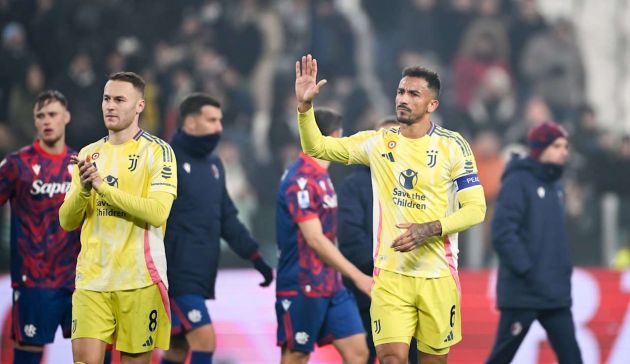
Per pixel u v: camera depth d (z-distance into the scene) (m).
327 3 58.41
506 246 31.22
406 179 24.27
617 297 41.12
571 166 54.12
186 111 29.78
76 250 28.92
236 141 53.34
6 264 42.38
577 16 65.69
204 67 54.88
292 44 58.56
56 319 28.80
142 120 47.31
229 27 57.12
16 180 28.58
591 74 65.00
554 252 31.56
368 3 60.41
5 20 53.22
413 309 24.50
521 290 31.42
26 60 50.84
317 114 29.17
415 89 24.16
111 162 24.14
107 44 51.34
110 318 24.03
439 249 24.38
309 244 28.20
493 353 32.09
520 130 56.62
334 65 57.31
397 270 24.38
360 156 24.80
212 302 39.78
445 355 24.86
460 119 55.69
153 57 55.06
